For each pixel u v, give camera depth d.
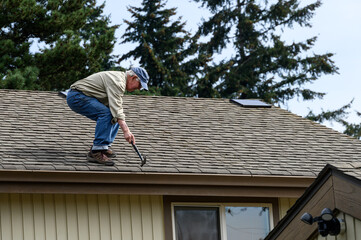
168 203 14.46
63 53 35.81
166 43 49.34
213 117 18.72
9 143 14.56
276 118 19.28
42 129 15.91
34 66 35.56
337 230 9.04
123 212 14.15
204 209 14.81
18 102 17.91
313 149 16.83
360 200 8.62
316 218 9.00
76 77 36.97
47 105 17.92
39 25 36.81
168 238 14.27
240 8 51.38
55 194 13.81
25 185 13.07
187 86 48.16
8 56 34.94
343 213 9.14
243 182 14.44
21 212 13.47
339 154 16.66
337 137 18.06
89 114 13.73
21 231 13.38
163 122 17.77
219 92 48.25
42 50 37.50
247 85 49.06
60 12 38.50
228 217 14.91
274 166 15.14
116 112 13.52
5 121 16.17
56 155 14.04
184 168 14.23
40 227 13.52
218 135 17.14
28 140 14.96
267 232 15.06
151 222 14.27
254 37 50.38
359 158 16.50
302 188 14.94
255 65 49.19
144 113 18.38
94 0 49.91
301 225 9.66
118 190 13.66
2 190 12.89
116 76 13.70
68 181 13.27
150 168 13.91
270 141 17.09
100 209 14.02
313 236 9.57
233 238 14.84
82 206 13.92
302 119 19.47
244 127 18.08
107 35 37.75
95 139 13.77
